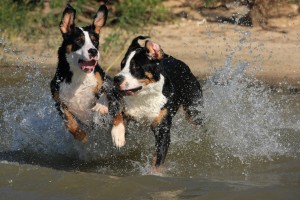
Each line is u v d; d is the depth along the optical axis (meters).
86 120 9.06
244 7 18.17
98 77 8.84
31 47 16.62
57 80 8.81
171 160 9.08
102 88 8.87
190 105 9.72
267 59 15.24
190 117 9.80
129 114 8.74
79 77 8.65
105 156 9.38
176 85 9.16
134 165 9.00
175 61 9.62
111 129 8.78
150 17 18.25
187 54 15.85
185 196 7.40
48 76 13.80
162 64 8.84
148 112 8.66
